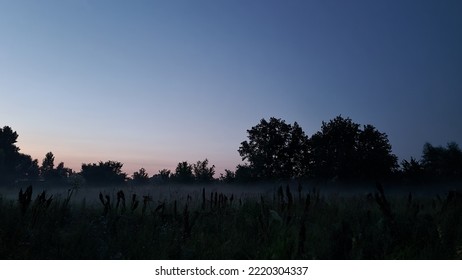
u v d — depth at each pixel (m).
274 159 72.44
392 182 49.16
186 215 6.84
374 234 6.09
